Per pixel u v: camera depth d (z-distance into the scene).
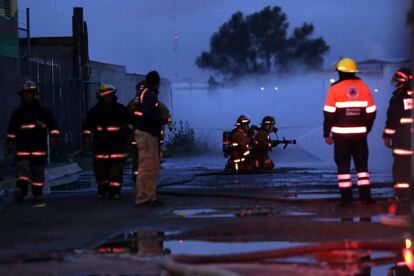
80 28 32.50
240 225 10.71
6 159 22.88
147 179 13.59
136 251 8.92
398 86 13.68
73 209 13.30
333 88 12.95
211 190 16.48
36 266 8.04
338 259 8.13
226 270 7.60
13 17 23.66
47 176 21.97
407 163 13.51
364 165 13.06
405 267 7.68
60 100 30.00
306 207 12.91
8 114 23.11
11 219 12.02
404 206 12.65
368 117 12.94
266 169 23.30
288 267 7.74
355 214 11.78
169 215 12.16
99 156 15.02
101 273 7.61
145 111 13.54
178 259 7.97
